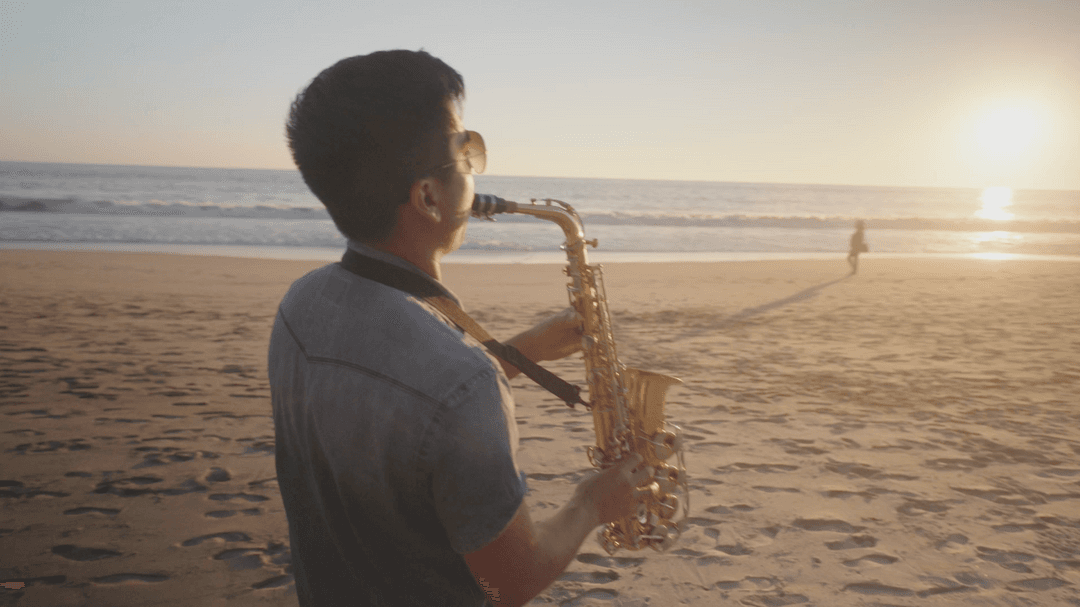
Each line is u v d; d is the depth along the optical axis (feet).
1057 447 16.25
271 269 50.34
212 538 11.23
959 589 10.09
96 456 14.55
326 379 2.91
